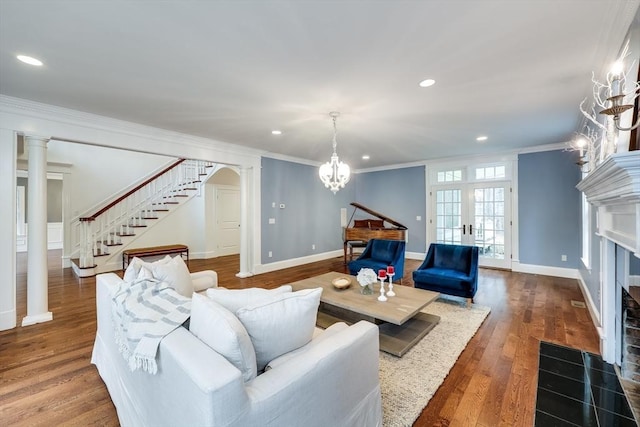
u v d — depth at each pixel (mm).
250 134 4246
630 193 1317
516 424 1665
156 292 1657
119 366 1673
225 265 6422
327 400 1223
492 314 3342
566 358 2373
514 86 2627
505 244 5645
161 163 7270
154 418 1205
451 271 3785
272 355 1366
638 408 1790
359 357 1406
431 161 6566
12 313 2959
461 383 2051
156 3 1559
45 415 1732
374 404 1528
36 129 3045
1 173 2871
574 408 1794
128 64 2230
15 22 1714
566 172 5012
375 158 6316
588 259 3750
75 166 6227
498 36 1869
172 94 2783
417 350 2479
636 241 1437
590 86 2600
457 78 2465
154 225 6613
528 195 5387
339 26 1771
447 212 6406
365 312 2477
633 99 1672
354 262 4426
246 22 1732
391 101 2967
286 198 6090
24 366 2270
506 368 2234
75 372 2189
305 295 1460
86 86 2604
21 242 7961
